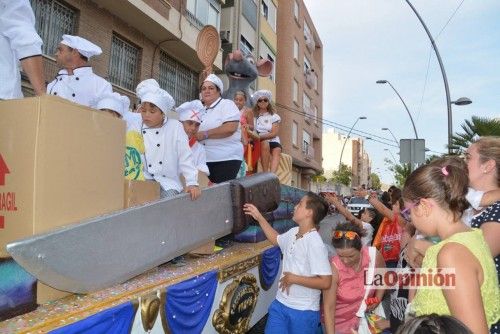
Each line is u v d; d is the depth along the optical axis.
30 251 1.66
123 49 13.33
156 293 2.29
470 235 1.69
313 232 3.30
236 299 3.37
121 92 12.94
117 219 2.14
